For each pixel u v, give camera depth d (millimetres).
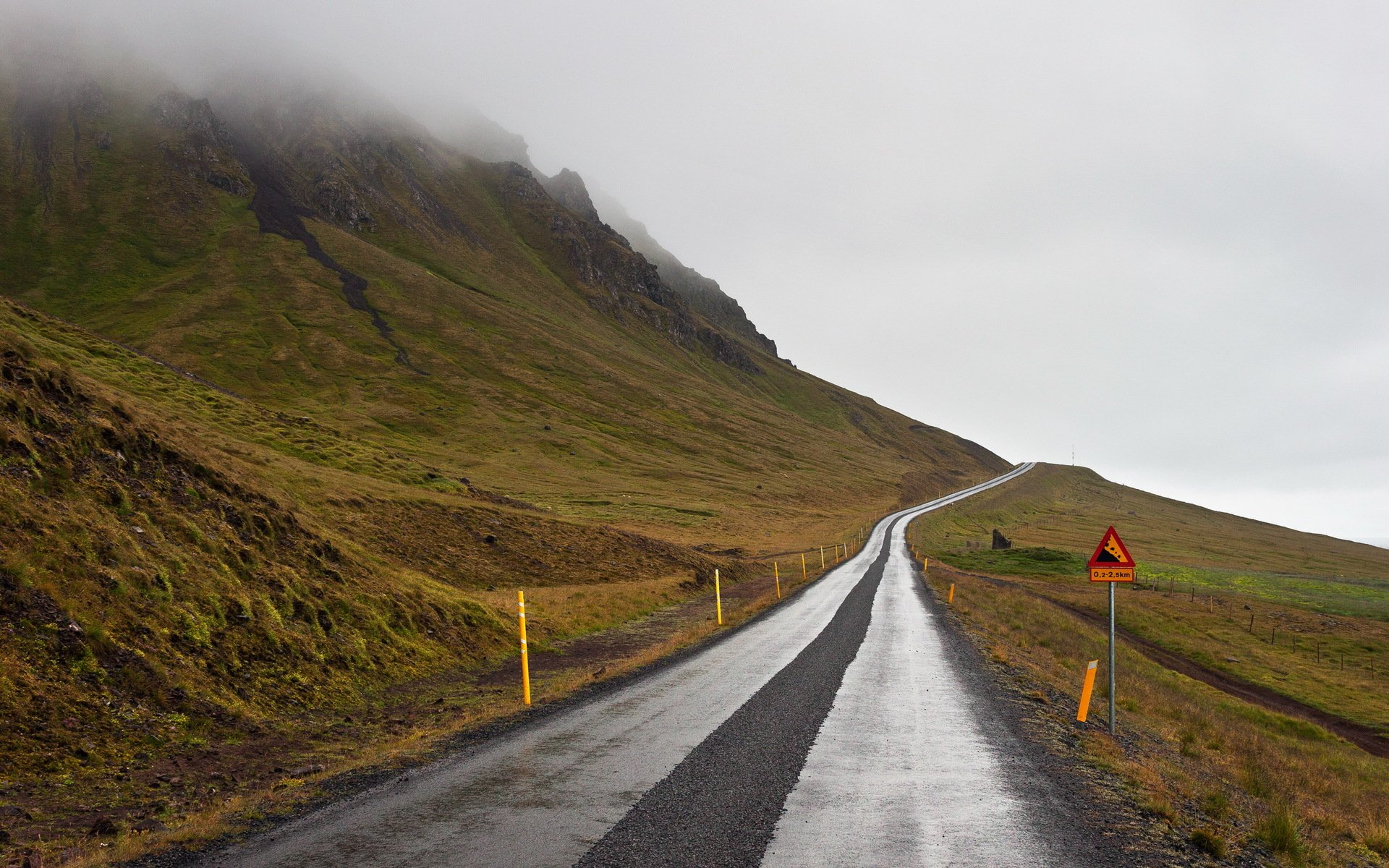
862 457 188000
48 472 13898
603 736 10328
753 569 53000
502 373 154375
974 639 22922
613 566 40375
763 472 139500
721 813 7191
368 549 30047
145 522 14797
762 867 5891
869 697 13508
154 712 10695
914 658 18312
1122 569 12648
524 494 89188
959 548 85750
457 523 38344
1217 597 66812
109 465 15797
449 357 154000
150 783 8930
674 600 34438
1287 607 63219
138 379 47781
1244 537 175875
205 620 13453
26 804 7789
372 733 12312
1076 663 22891
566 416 142000
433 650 18406
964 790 8148
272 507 20016
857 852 6254
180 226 178125
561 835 6551
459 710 14039
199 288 152375
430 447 108500
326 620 16312
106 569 12492
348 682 14805
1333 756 23531
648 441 143125
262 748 10883
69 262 152375
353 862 5949
